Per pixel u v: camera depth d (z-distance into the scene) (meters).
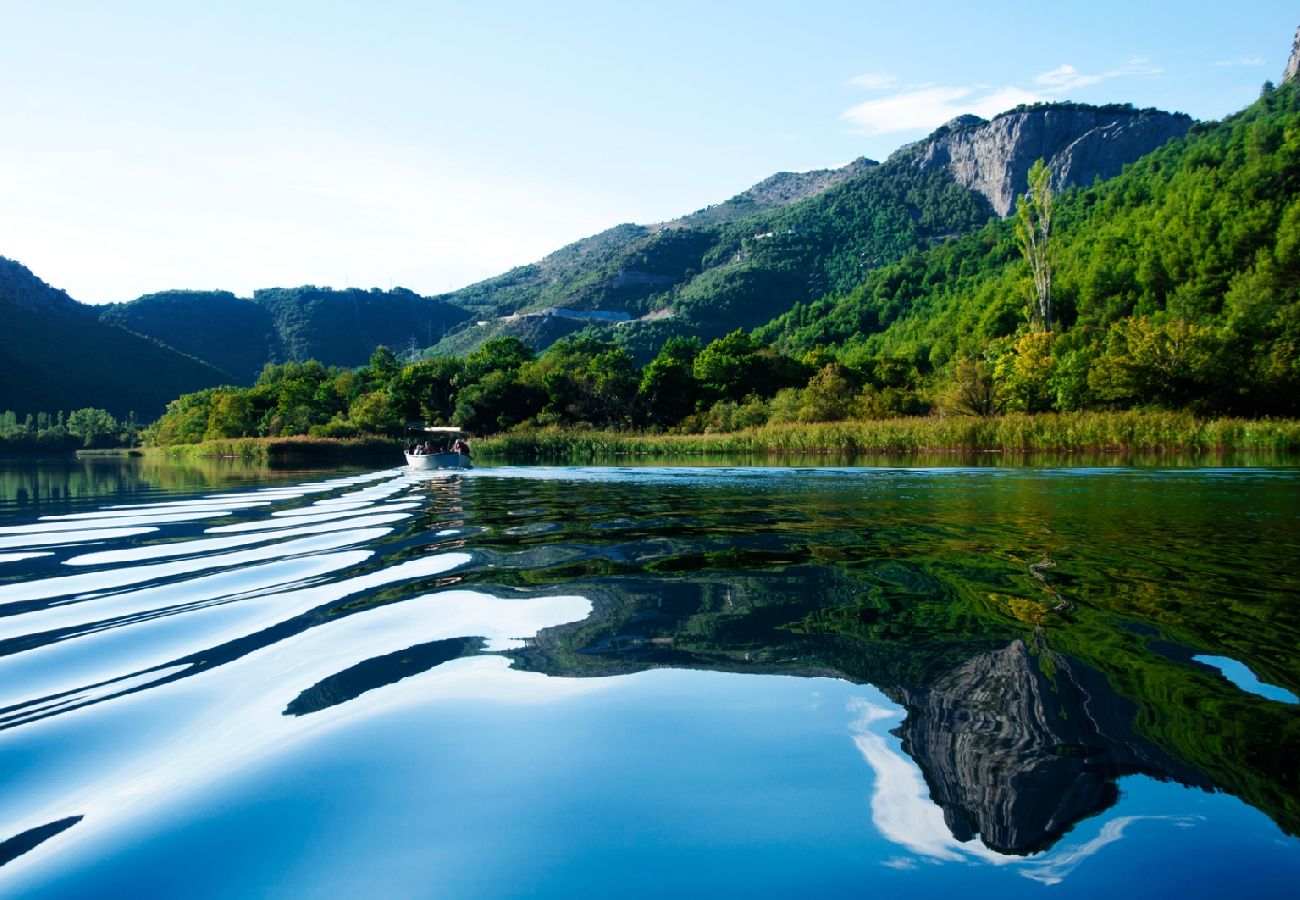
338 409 71.69
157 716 2.53
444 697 2.66
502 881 1.60
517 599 4.12
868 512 8.30
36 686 2.84
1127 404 38.03
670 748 2.23
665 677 2.83
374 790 2.00
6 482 18.25
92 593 4.53
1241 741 2.16
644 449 33.22
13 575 5.19
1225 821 1.77
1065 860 1.64
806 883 1.58
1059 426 25.95
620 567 5.04
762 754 2.18
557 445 35.06
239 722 2.47
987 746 2.18
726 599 4.04
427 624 3.65
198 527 7.99
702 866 1.65
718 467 20.19
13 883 1.58
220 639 3.46
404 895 1.55
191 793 1.99
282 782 2.05
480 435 57.47
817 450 29.17
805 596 4.07
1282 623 3.40
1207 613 3.60
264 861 1.68
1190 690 2.57
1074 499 9.71
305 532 7.39
